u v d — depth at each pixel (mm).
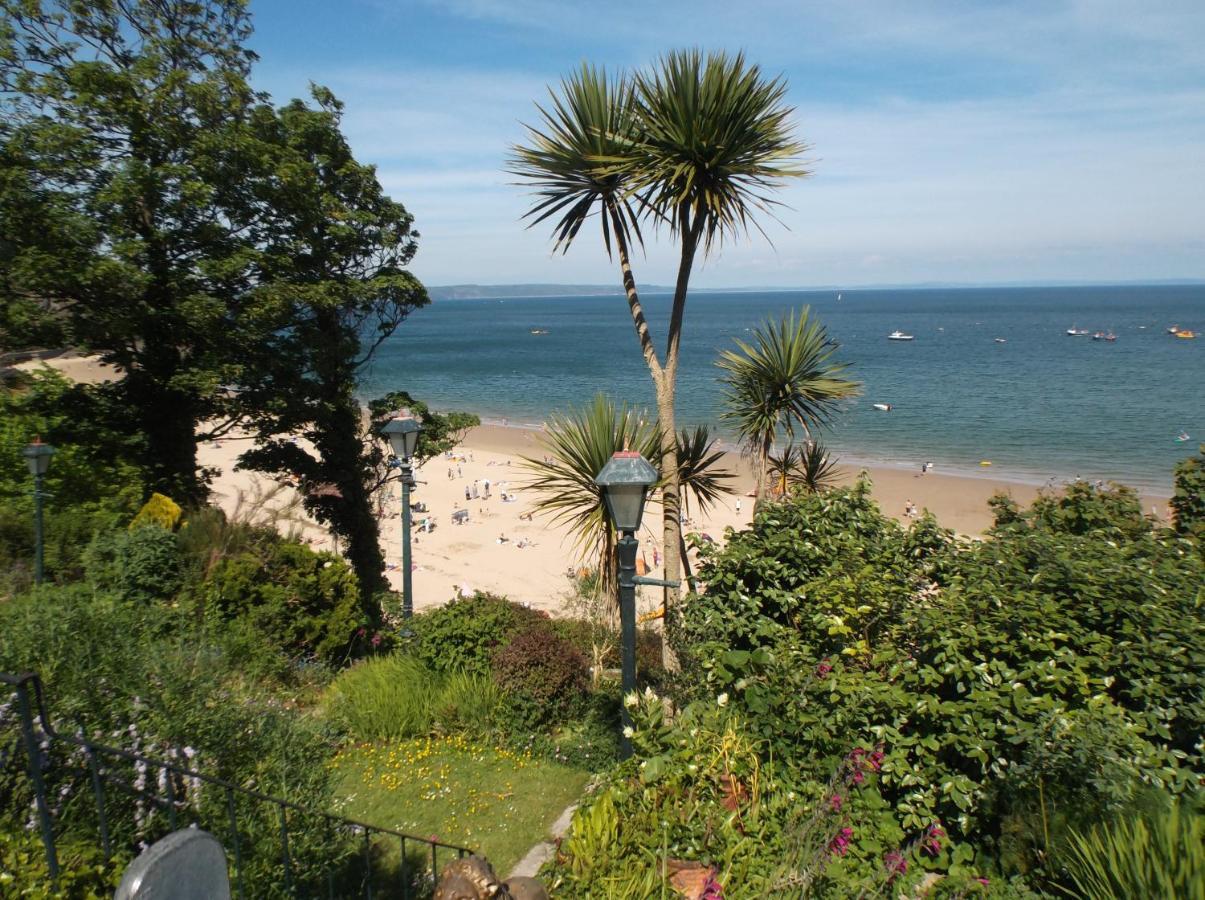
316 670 8766
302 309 14688
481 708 8336
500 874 5566
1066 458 33906
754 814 3807
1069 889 3449
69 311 13086
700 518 24984
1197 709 3943
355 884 5012
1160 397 49438
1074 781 3662
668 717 5711
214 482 26094
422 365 85062
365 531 16156
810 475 10703
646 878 3451
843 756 4215
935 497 27812
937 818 3986
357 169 15258
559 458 8562
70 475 12047
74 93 13148
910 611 4746
